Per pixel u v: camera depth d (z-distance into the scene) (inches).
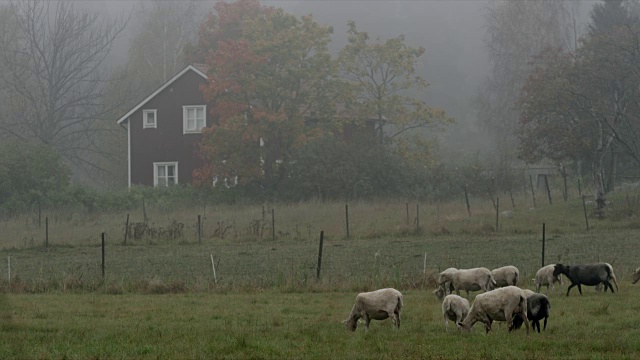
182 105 4692.4
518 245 2581.2
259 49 4471.0
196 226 3267.7
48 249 2854.3
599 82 3722.9
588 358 988.6
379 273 1989.4
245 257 2476.6
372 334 1199.6
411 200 4180.6
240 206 3996.1
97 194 4234.7
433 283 1818.4
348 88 4722.0
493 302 1160.2
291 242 2878.9
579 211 3373.5
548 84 3806.6
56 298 1740.9
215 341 1149.1
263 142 4510.3
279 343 1124.5
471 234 2957.7
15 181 4224.9
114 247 2871.6
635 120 3809.1
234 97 4468.5
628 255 2281.0
